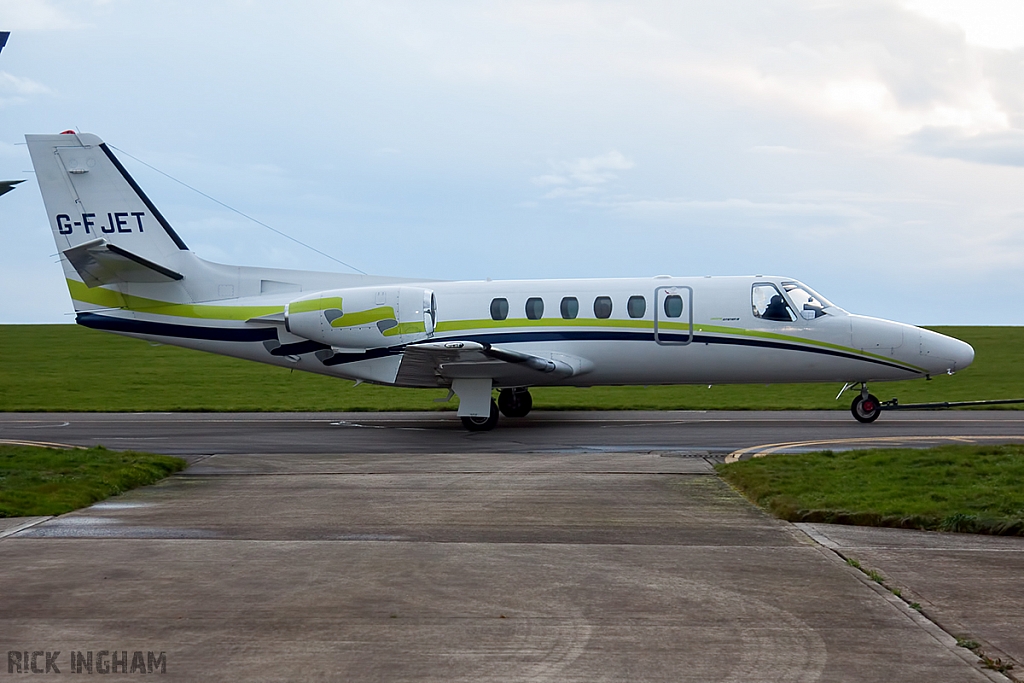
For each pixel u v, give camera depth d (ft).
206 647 18.95
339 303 65.41
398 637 19.51
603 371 66.59
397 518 31.91
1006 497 32.89
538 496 36.17
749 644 18.98
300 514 32.73
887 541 28.19
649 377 66.74
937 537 28.76
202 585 23.39
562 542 28.14
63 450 49.08
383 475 42.11
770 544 27.84
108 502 35.47
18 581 23.72
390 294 65.26
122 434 62.59
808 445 52.19
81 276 69.05
